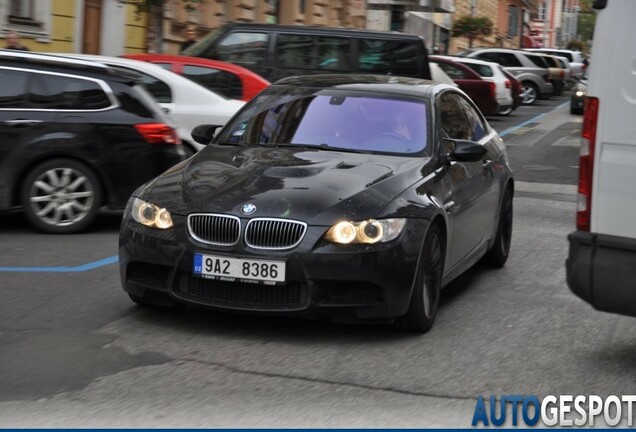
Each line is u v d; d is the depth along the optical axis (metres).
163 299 7.32
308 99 8.75
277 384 6.12
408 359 6.73
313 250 6.82
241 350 6.82
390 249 6.93
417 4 39.47
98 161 11.33
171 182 7.55
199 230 7.06
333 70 20.41
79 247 10.57
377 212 7.00
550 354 6.97
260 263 6.86
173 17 28.20
